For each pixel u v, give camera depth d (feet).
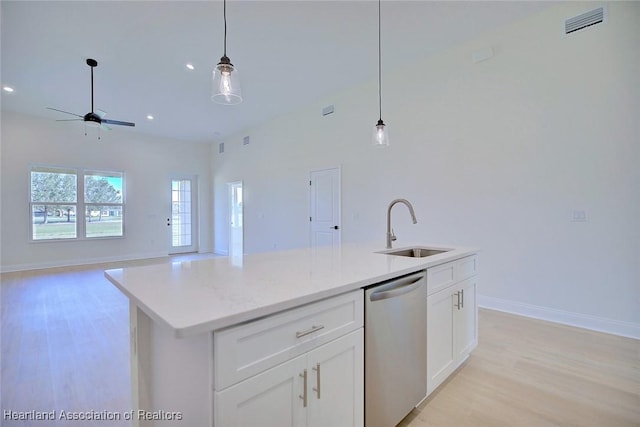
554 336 8.70
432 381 5.72
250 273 4.67
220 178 26.07
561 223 9.69
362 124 15.14
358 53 12.18
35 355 7.66
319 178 17.42
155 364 3.96
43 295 13.15
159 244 24.48
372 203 14.80
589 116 9.16
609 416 5.35
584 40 9.21
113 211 22.34
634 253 8.54
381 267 5.14
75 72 13.35
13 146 18.53
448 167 12.15
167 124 21.47
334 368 3.87
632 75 8.50
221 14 9.62
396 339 4.82
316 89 15.74
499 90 10.84
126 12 9.46
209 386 2.83
